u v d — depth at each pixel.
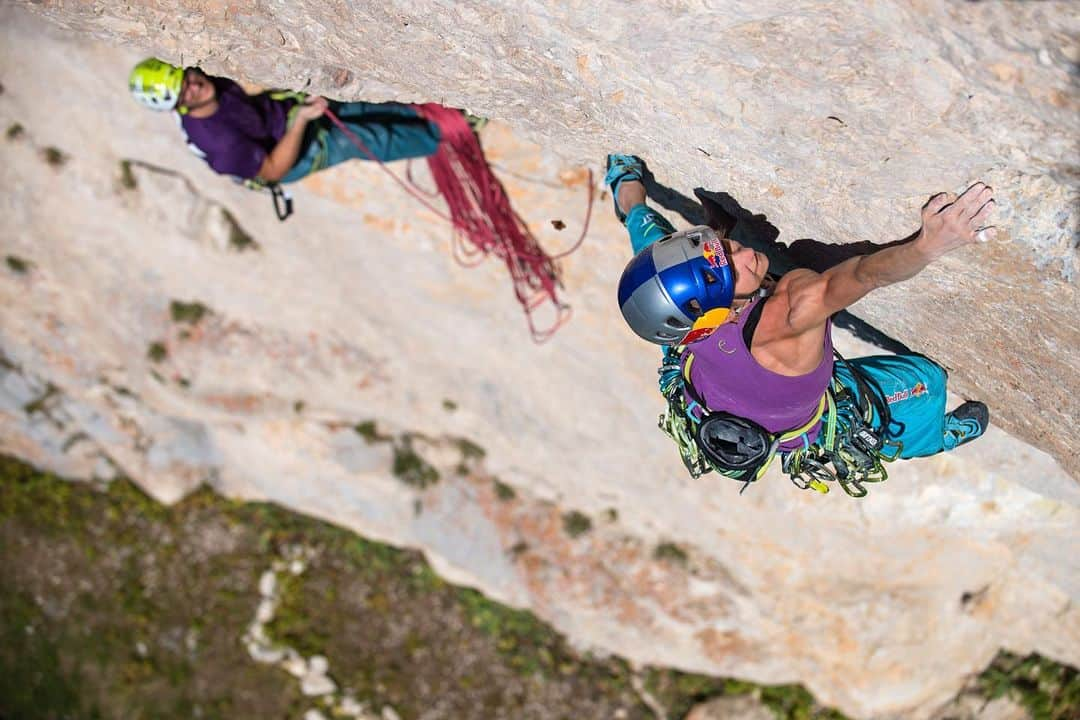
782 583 8.55
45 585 10.77
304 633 10.41
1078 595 7.62
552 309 7.12
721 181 4.50
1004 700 8.63
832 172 3.97
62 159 7.82
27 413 10.28
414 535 9.91
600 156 5.12
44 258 8.80
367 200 6.98
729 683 9.66
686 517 8.53
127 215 8.04
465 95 4.81
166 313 8.90
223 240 8.00
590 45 3.84
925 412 4.76
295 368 8.94
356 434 9.44
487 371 8.19
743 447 4.00
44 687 10.71
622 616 9.47
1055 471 6.14
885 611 8.39
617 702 9.89
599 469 8.53
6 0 4.84
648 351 7.02
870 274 3.59
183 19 4.54
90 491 10.73
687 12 3.40
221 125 5.96
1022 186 3.50
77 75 7.13
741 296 3.96
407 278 7.54
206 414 9.72
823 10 3.16
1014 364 4.77
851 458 4.22
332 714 10.22
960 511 7.18
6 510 10.80
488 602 10.20
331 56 4.75
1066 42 2.86
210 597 10.58
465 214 6.65
